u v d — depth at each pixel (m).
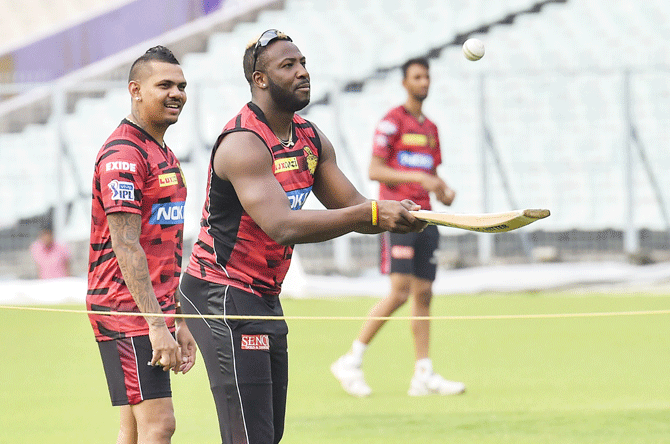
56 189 53.62
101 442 19.23
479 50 16.12
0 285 48.62
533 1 69.25
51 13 81.19
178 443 19.11
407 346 33.03
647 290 48.16
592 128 59.62
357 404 23.02
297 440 18.95
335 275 53.62
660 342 32.94
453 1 70.12
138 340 13.99
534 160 59.28
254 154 13.26
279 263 14.16
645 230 57.53
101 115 63.97
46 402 23.50
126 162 13.84
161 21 74.56
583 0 68.88
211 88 59.81
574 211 58.16
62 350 32.44
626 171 55.03
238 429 13.83
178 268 14.66
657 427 19.77
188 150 58.31
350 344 33.41
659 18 67.50
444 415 21.39
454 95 61.16
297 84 13.57
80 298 48.00
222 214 13.88
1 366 29.08
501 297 46.62
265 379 13.90
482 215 11.36
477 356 30.42
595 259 56.09
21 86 53.06
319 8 70.94
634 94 60.38
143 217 14.20
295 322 38.88
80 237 56.72
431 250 24.64
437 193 24.48
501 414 21.41
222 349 13.88
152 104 14.21
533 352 31.08
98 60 73.06
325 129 61.69
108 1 81.62
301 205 14.22
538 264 53.97
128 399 14.05
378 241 53.41
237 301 13.91
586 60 65.62
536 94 60.19
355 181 55.78
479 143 54.91
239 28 70.62
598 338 34.06
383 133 25.23
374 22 69.69
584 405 22.28
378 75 64.88
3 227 57.28
